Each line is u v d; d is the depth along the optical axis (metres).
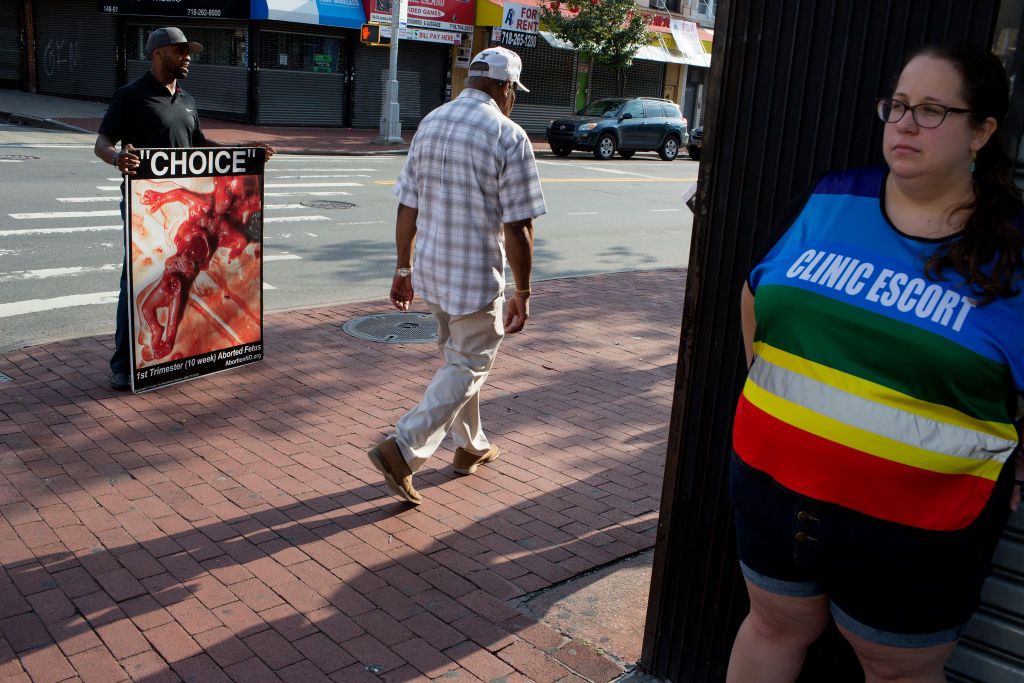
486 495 4.25
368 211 12.66
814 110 2.34
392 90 22.89
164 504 3.94
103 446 4.48
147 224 5.00
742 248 2.52
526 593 3.41
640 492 4.38
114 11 25.30
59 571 3.36
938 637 1.80
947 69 1.63
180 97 5.19
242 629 3.07
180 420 4.89
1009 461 1.72
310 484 4.23
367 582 3.42
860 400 1.70
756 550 1.94
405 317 7.33
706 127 2.55
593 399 5.70
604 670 2.96
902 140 1.68
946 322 1.63
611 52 28.75
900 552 1.72
